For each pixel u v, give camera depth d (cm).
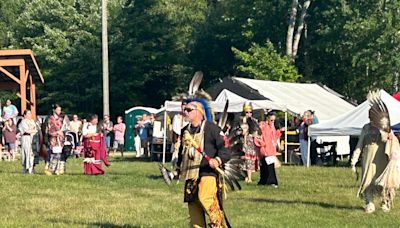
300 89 3111
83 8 4812
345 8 4028
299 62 4609
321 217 1101
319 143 2541
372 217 1105
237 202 1277
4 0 5250
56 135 1814
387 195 1155
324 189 1498
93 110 4716
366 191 1152
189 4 5091
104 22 3228
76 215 1101
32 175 1756
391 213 1148
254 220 1059
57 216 1090
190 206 812
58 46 4612
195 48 4988
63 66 4597
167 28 4806
